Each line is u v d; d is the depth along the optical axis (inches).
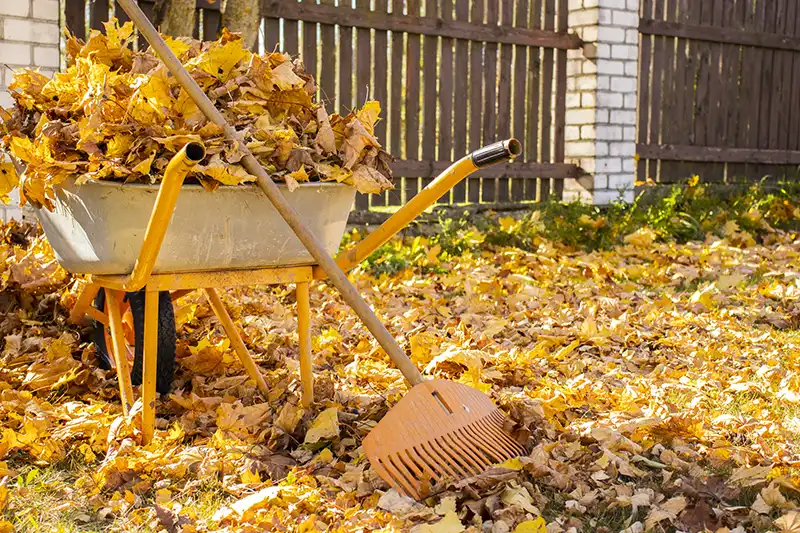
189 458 102.1
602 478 99.5
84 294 128.6
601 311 188.5
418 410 99.0
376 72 271.6
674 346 161.5
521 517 88.8
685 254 255.1
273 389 128.6
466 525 88.5
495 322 170.4
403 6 276.2
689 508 92.6
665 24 334.0
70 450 106.2
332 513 89.8
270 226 107.1
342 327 170.7
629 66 317.4
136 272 98.0
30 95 114.8
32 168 100.7
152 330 104.2
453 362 141.9
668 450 106.7
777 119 384.2
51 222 111.0
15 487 95.3
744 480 98.4
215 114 100.7
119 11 231.8
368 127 117.3
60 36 227.5
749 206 324.5
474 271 226.4
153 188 98.0
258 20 219.1
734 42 358.3
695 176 330.0
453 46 286.7
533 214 287.0
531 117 311.3
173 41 117.0
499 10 297.6
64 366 129.3
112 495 95.3
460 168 104.7
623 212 309.7
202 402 121.1
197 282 106.3
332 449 109.3
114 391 126.6
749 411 123.8
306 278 115.0
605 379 140.9
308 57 257.6
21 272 153.0
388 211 284.4
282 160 107.9
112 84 104.8
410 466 95.0
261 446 108.0
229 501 93.8
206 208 101.7
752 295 201.9
